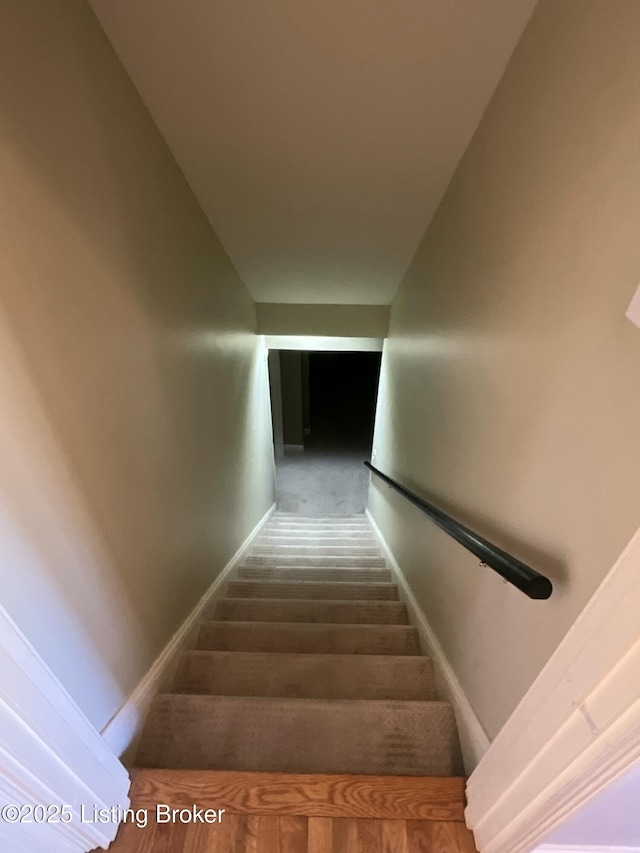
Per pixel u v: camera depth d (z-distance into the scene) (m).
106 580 1.25
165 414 1.68
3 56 0.83
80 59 1.10
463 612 1.54
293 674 1.75
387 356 3.91
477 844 1.15
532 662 1.03
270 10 1.18
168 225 1.72
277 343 4.25
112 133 1.27
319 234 2.49
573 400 0.88
